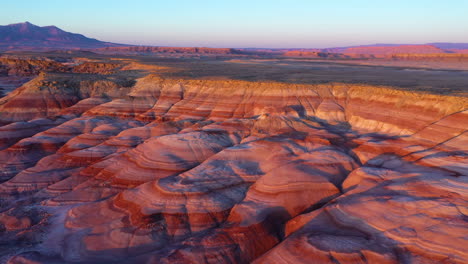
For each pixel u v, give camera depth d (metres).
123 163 32.53
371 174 26.75
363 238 18.66
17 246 21.75
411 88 47.38
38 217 25.53
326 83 55.44
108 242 21.53
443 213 18.95
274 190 24.84
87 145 40.53
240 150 32.34
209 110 51.53
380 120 40.84
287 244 19.27
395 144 33.28
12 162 37.81
